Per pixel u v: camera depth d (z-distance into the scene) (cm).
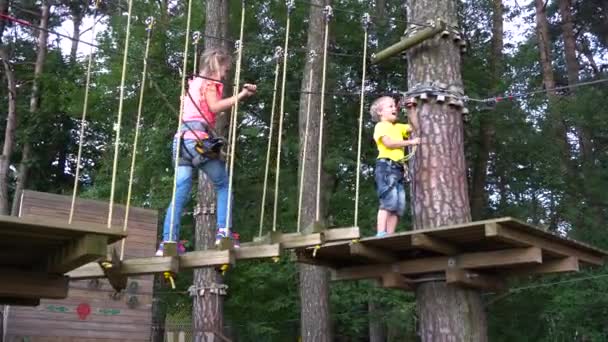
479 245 543
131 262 406
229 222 433
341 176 1509
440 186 580
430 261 566
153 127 1462
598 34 2141
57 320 786
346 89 1501
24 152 1911
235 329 1530
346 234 429
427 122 599
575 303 1211
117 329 821
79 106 1442
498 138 1420
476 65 1460
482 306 586
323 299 1092
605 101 1452
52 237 360
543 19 1662
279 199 1427
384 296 1345
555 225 1458
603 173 1432
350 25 1421
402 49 623
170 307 1688
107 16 1370
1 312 838
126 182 1433
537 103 1469
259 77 1485
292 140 1429
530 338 1375
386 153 586
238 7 1347
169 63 1411
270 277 1391
